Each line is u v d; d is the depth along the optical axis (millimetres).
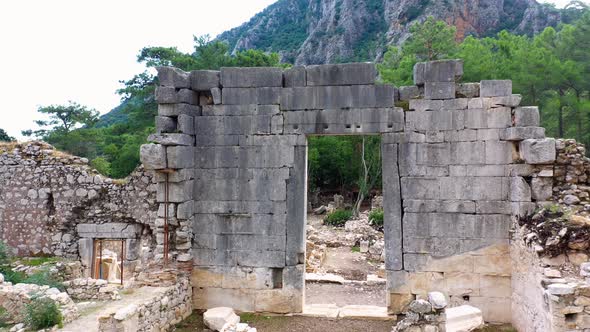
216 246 13312
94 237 16609
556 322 8656
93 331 9688
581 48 28219
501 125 12047
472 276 12141
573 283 8914
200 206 13414
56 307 10070
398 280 12453
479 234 12125
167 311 11711
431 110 12375
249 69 13219
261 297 13070
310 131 12914
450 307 12164
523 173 11492
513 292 11703
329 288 16172
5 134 46969
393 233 12484
